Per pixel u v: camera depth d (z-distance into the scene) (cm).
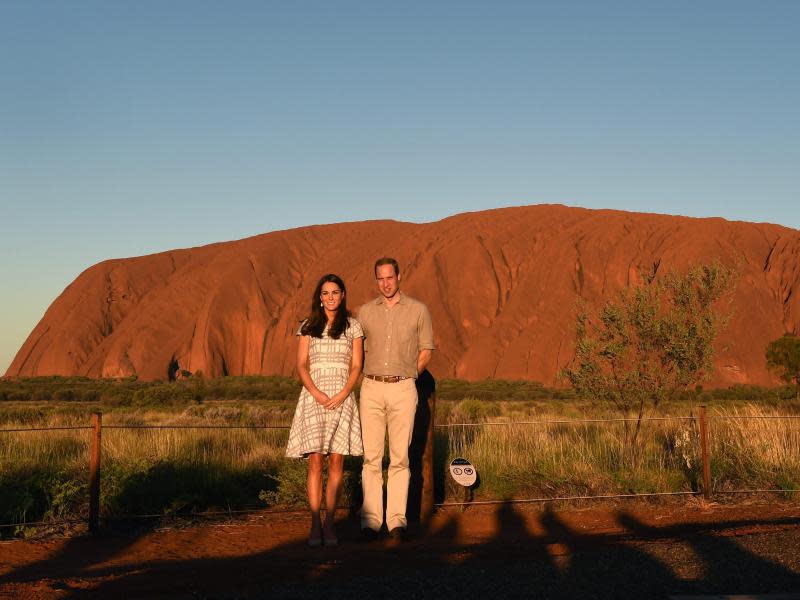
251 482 959
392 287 665
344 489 854
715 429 1116
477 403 3347
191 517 791
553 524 769
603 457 1033
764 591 427
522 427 1138
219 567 532
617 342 1252
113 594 451
